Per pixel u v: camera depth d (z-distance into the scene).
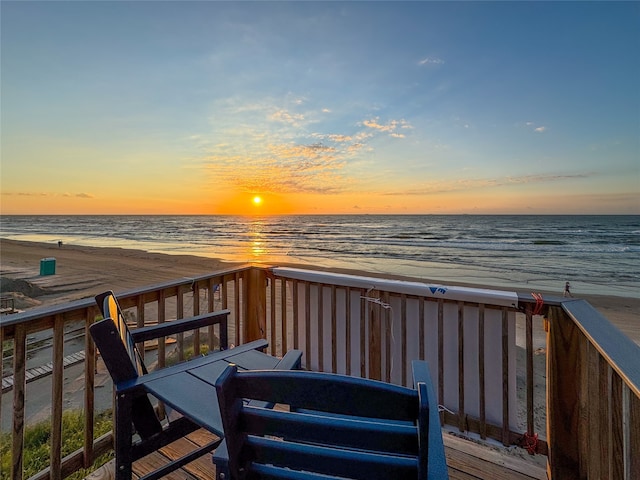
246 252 26.42
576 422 1.58
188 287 2.23
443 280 15.12
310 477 0.75
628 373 0.80
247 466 0.78
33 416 4.23
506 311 1.85
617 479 0.97
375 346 2.28
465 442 1.92
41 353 6.30
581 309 1.47
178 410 1.12
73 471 1.69
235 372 0.72
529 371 1.80
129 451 1.26
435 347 2.11
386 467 0.69
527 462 1.76
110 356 1.25
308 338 2.56
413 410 0.62
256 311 2.79
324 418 0.70
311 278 2.48
